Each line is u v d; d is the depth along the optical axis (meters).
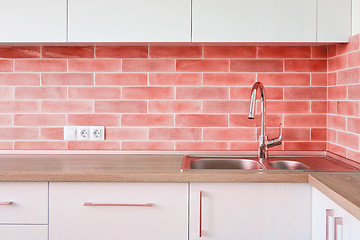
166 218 1.61
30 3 1.85
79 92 2.16
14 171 1.63
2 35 1.86
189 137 2.18
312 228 1.59
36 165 1.80
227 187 1.60
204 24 1.86
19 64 2.16
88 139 2.17
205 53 2.16
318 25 1.86
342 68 1.94
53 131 2.18
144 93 2.17
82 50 2.16
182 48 2.16
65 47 2.16
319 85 2.16
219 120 2.17
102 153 2.17
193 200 1.60
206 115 2.17
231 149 2.17
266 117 2.17
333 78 2.07
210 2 1.85
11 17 1.86
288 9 1.85
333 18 1.86
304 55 2.16
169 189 1.60
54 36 1.86
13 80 2.16
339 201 1.23
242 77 2.16
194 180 1.58
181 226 1.61
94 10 1.86
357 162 1.76
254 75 2.16
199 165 2.03
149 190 1.61
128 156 2.10
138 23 1.86
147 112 2.17
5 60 2.16
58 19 1.86
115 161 1.92
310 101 2.16
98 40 1.86
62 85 2.16
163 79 2.16
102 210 1.61
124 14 1.86
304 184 1.60
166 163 1.86
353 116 1.81
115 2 1.85
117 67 2.16
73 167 1.74
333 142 2.08
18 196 1.61
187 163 1.85
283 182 1.58
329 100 2.14
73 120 2.17
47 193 1.61
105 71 2.16
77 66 2.16
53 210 1.61
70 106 2.17
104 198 1.61
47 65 2.16
